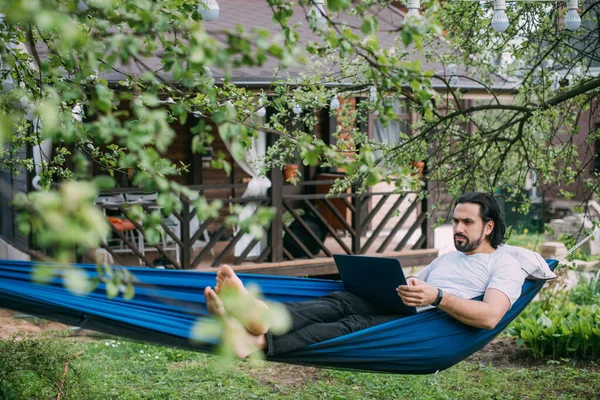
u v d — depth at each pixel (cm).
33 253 956
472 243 479
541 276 481
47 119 188
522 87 692
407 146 638
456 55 692
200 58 216
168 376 666
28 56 432
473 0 621
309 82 552
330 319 452
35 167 880
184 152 1135
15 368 524
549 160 663
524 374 677
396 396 622
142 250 974
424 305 434
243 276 506
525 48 644
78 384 557
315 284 505
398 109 1298
